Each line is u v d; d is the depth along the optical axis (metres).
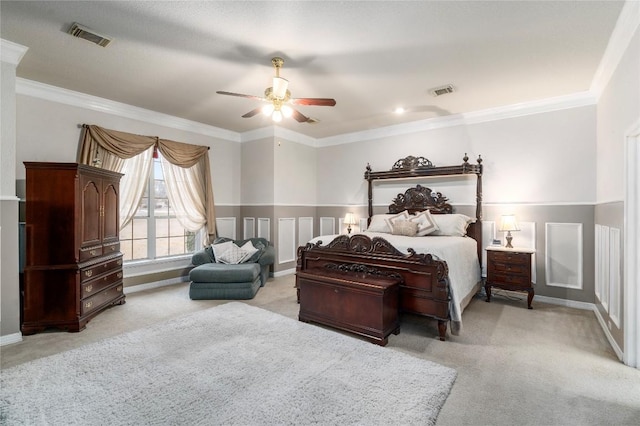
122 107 4.47
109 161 4.36
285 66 3.30
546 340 2.98
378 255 3.41
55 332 3.13
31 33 2.70
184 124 5.27
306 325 3.29
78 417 1.83
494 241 4.45
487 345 2.87
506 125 4.55
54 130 3.90
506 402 2.01
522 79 3.59
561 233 4.15
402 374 2.30
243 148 6.21
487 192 4.70
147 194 4.98
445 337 3.02
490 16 2.44
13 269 2.91
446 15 2.43
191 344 2.82
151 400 1.99
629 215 2.47
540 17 2.45
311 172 6.56
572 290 4.07
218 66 3.30
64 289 3.15
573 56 3.05
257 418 1.82
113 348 2.74
